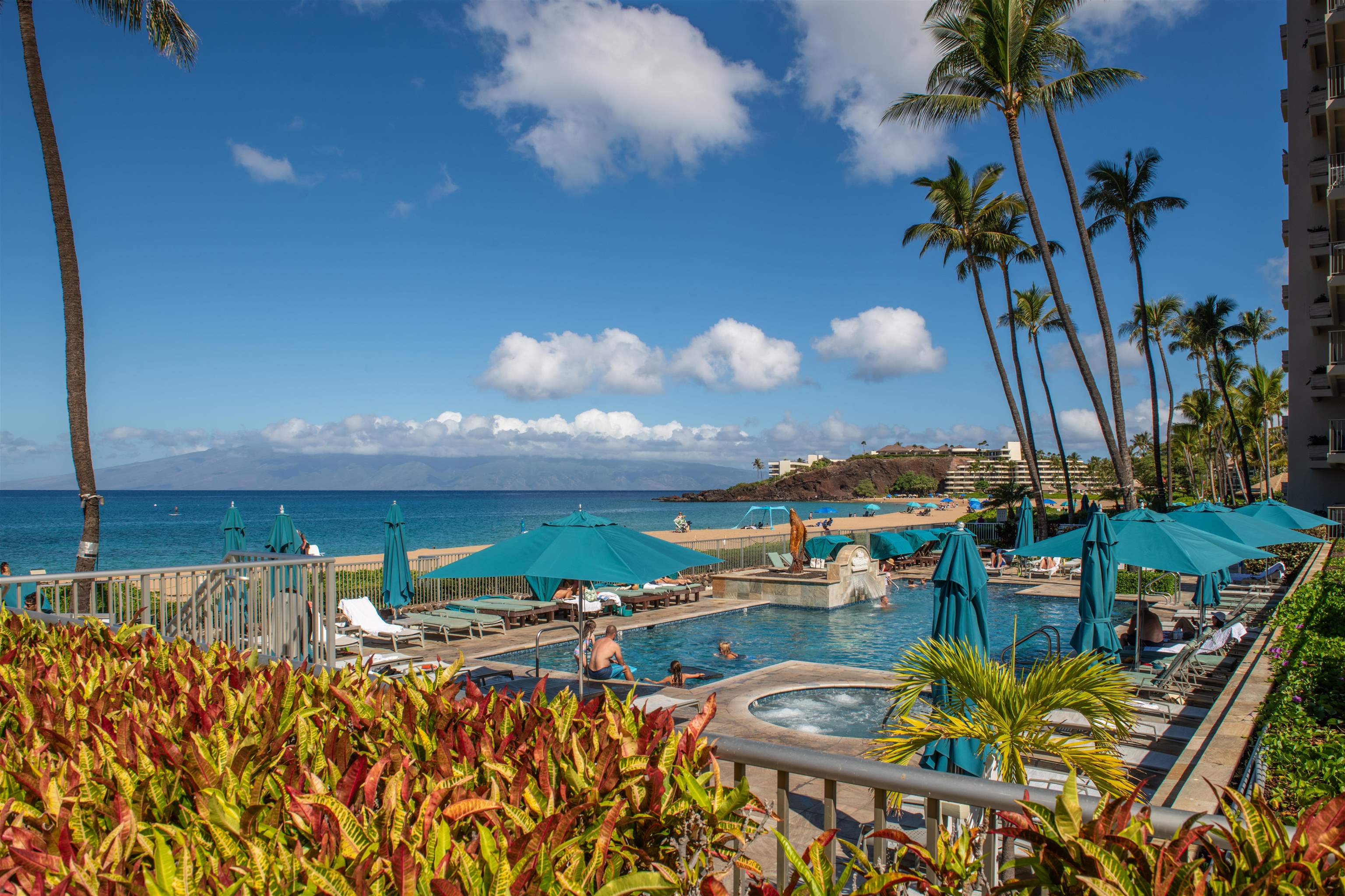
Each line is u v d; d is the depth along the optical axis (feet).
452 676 11.55
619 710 9.47
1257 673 28.30
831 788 8.73
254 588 24.61
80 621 21.34
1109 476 515.91
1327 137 114.42
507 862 5.96
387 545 59.16
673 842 7.37
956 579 22.22
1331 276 108.47
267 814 7.38
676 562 28.73
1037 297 146.20
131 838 6.61
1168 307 174.29
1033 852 6.56
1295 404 118.73
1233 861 6.03
